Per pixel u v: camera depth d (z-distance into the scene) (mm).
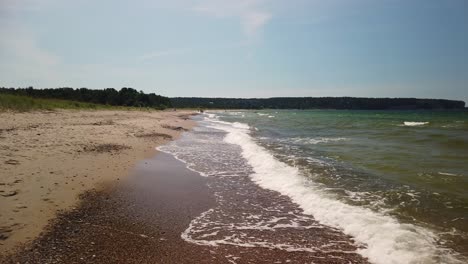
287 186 10664
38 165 10852
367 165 13922
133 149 16953
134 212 7973
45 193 8375
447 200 8867
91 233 6543
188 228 7172
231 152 18234
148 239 6480
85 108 55281
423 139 23250
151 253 5887
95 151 14836
